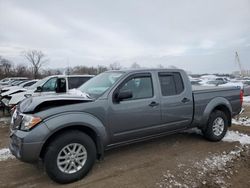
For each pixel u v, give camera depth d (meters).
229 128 7.00
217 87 5.81
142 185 3.52
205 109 5.32
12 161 4.49
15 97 8.79
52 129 3.38
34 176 3.85
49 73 59.78
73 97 3.81
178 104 4.86
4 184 3.59
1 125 7.84
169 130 4.83
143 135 4.45
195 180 3.70
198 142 5.52
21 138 3.31
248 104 14.12
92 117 3.78
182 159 4.49
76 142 3.61
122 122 4.11
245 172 4.03
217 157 4.61
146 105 4.38
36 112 3.48
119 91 4.14
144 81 4.51
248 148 5.18
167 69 4.89
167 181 3.64
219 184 3.60
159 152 4.86
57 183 3.58
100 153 3.93
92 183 3.58
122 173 3.90
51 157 3.42
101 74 4.95
